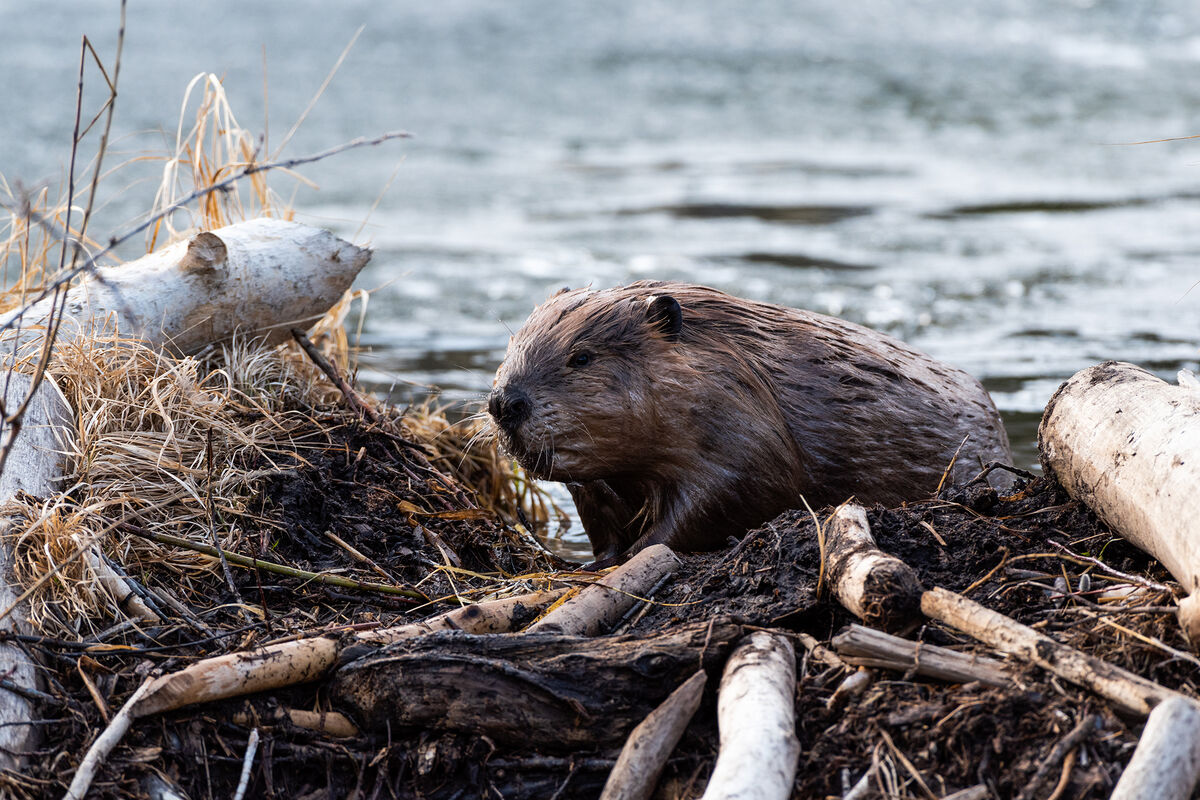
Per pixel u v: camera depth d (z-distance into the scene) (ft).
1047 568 29.84
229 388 39.22
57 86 159.12
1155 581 29.12
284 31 227.20
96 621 29.86
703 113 177.88
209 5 256.93
